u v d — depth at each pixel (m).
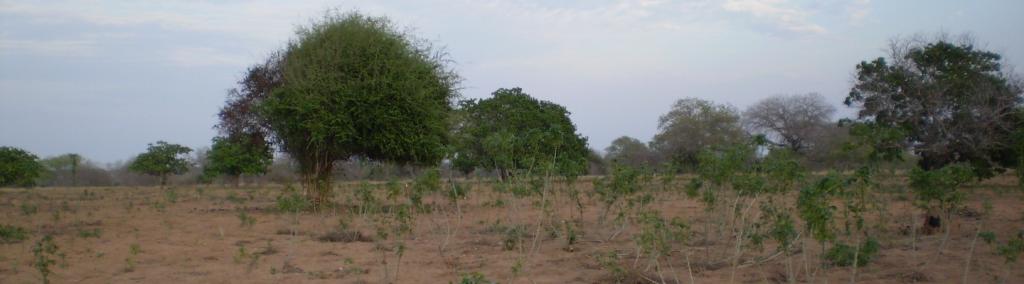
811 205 7.10
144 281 8.99
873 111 27.16
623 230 13.03
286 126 19.08
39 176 33.97
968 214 15.20
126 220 17.36
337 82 18.89
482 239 12.56
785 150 10.05
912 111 26.55
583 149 37.38
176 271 9.69
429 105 19.80
